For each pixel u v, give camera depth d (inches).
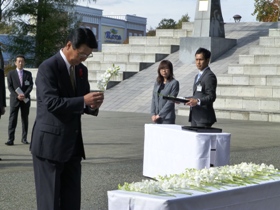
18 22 1766.7
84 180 395.2
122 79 1134.4
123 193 200.7
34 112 940.6
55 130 224.4
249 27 1320.1
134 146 559.5
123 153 516.1
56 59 227.3
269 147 572.1
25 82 568.1
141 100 1022.4
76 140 229.1
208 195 200.8
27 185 375.9
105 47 1341.0
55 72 225.8
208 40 1133.7
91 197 348.8
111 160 478.3
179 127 393.4
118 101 1035.3
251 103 911.0
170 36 1341.0
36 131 227.8
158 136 393.4
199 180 215.2
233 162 477.4
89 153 512.1
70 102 222.2
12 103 559.8
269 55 1023.0
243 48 1171.3
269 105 895.7
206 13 1152.2
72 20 1796.3
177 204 191.6
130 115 900.6
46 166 226.1
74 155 229.3
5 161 464.4
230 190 208.2
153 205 191.3
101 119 826.8
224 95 968.3
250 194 215.8
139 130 695.7
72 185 233.5
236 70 1027.9
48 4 1758.1
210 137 360.8
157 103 436.8
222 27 1178.0
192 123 404.8
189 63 1153.4
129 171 430.9
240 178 227.6
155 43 1299.2
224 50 1160.8
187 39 1159.6
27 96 566.6
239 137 645.9
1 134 641.6
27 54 1768.0
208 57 403.2
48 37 1748.3
